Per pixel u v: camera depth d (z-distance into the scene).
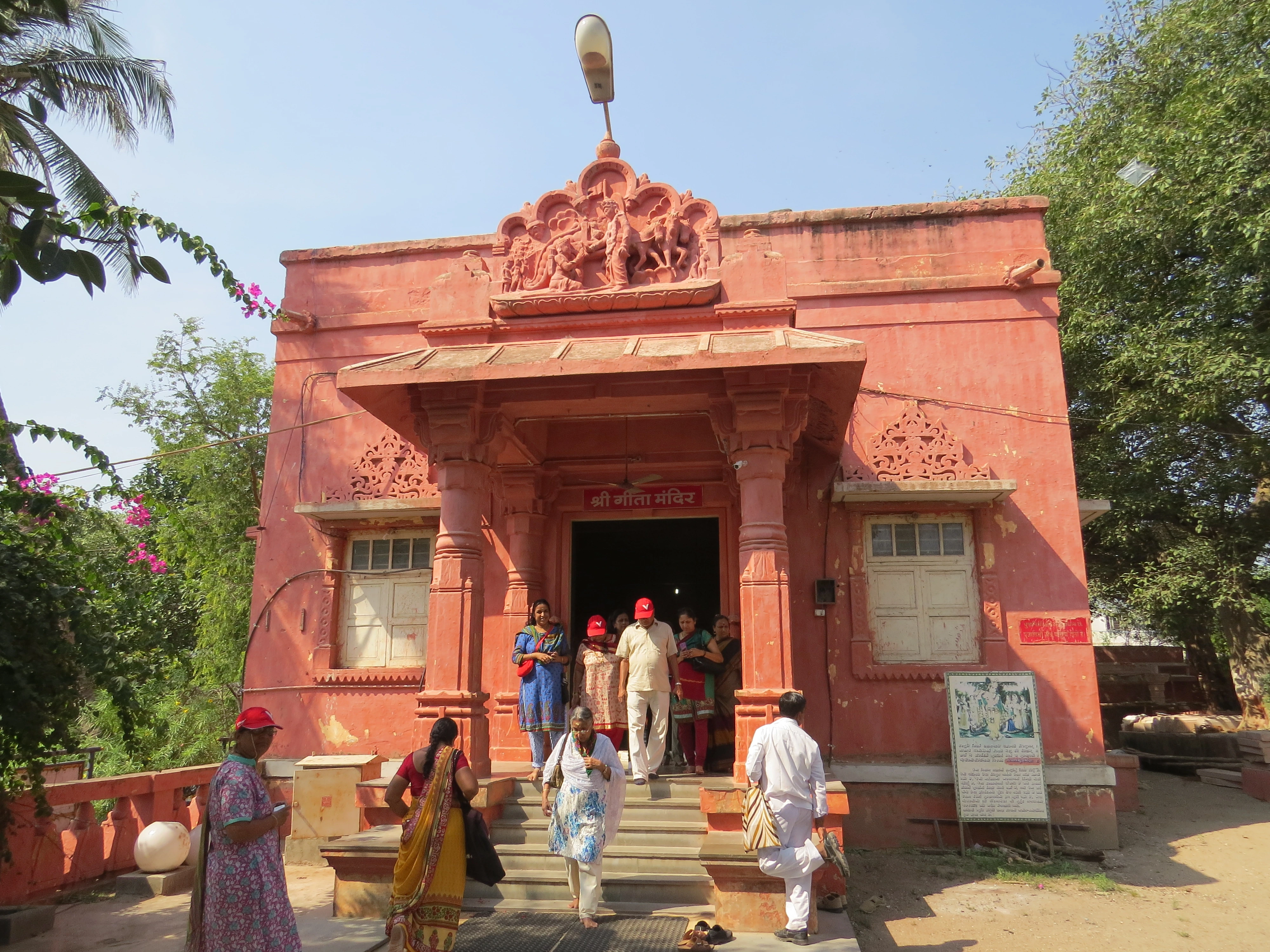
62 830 8.18
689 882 6.46
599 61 8.45
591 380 7.63
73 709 6.92
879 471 9.38
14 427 6.54
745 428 7.27
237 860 4.23
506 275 8.82
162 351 17.89
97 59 11.77
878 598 9.26
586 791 6.06
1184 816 10.02
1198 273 11.91
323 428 10.45
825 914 6.39
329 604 9.98
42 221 3.83
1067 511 9.16
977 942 6.23
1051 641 8.94
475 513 7.71
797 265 9.98
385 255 10.72
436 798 5.04
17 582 6.48
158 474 17.30
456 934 5.00
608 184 8.98
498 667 9.62
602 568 13.43
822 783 5.80
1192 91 12.34
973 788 8.32
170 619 14.80
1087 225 12.85
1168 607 13.76
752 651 6.98
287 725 9.81
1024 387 9.46
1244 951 5.99
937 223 9.91
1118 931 6.39
